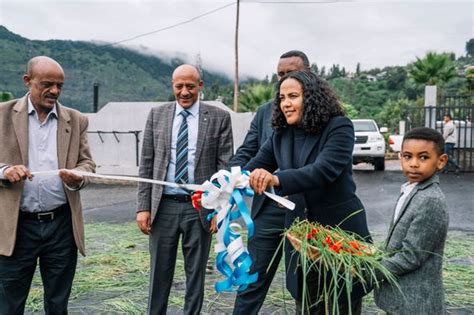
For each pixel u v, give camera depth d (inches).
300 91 90.8
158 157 123.4
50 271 110.8
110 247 216.1
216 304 146.2
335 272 77.3
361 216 96.0
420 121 597.6
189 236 123.8
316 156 92.1
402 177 512.7
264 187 79.9
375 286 89.4
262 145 108.3
